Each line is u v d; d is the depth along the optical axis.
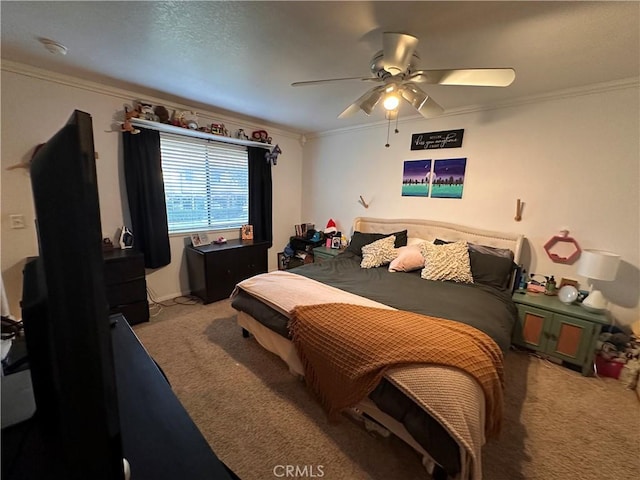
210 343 2.44
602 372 2.14
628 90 2.14
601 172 2.30
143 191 2.88
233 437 1.53
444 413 1.14
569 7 1.34
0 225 2.22
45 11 1.47
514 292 2.56
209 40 1.74
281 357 2.02
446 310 1.84
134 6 1.43
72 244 0.42
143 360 1.12
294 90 2.57
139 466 0.71
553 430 1.62
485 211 2.92
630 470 1.39
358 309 1.72
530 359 2.35
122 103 2.70
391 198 3.64
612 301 2.33
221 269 3.35
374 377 1.33
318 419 1.66
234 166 3.82
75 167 0.39
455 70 1.58
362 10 1.43
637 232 2.20
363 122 3.67
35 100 2.26
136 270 2.67
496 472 1.37
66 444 0.54
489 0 1.32
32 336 0.64
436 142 3.16
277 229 4.47
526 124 2.60
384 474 1.35
